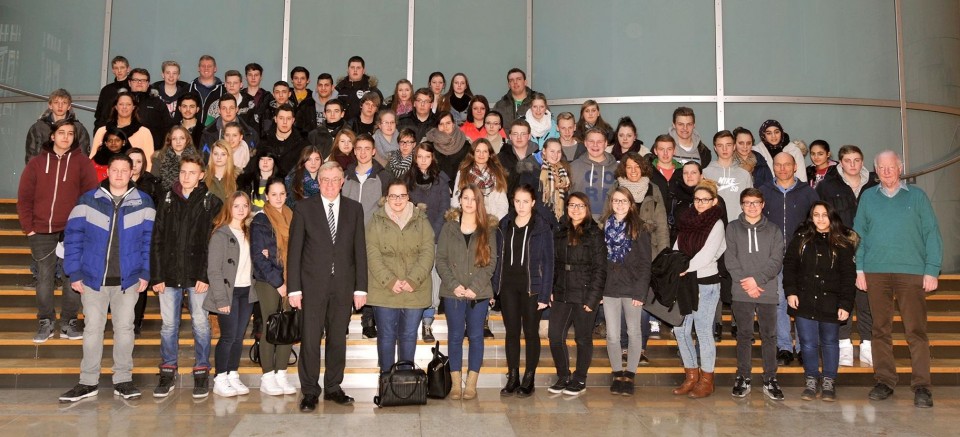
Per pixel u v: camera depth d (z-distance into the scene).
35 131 7.22
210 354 6.21
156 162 6.90
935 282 5.52
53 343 6.04
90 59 9.83
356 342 6.35
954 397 5.79
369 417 4.93
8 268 7.13
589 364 5.71
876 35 9.36
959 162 9.33
